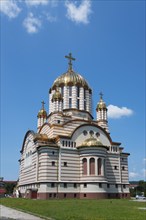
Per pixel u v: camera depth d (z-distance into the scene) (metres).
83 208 36.09
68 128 77.56
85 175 70.00
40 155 71.12
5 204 50.34
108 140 80.75
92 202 49.50
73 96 83.56
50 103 87.75
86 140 73.88
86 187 69.06
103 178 69.25
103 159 70.94
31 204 45.06
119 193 77.69
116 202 50.50
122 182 79.50
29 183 77.56
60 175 69.06
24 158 87.88
